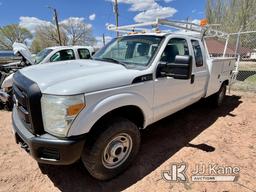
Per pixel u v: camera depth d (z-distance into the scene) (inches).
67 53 309.0
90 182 108.3
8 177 112.0
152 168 120.0
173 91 138.8
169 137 158.7
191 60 108.0
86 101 89.4
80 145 89.7
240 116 206.1
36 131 91.0
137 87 110.5
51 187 105.1
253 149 141.3
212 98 220.5
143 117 119.7
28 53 252.8
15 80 108.4
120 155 110.6
